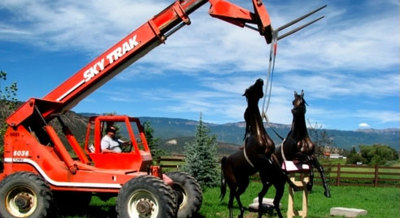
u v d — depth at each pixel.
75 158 10.27
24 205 8.65
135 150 9.10
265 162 8.88
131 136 9.15
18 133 9.37
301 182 9.95
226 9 9.09
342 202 15.59
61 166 9.05
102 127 9.54
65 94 9.63
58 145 9.12
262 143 8.93
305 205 10.04
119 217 8.27
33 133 9.62
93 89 9.73
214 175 18.92
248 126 9.29
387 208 14.30
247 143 9.16
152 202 8.26
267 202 12.21
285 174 9.02
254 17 9.01
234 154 9.52
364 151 53.06
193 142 19.23
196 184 10.05
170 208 8.12
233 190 9.52
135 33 9.40
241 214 9.51
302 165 9.75
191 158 18.84
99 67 9.52
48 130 9.20
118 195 8.34
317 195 17.84
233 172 9.49
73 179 8.94
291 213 9.75
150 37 9.33
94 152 9.30
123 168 9.12
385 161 48.88
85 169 9.00
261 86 9.10
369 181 23.78
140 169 9.06
